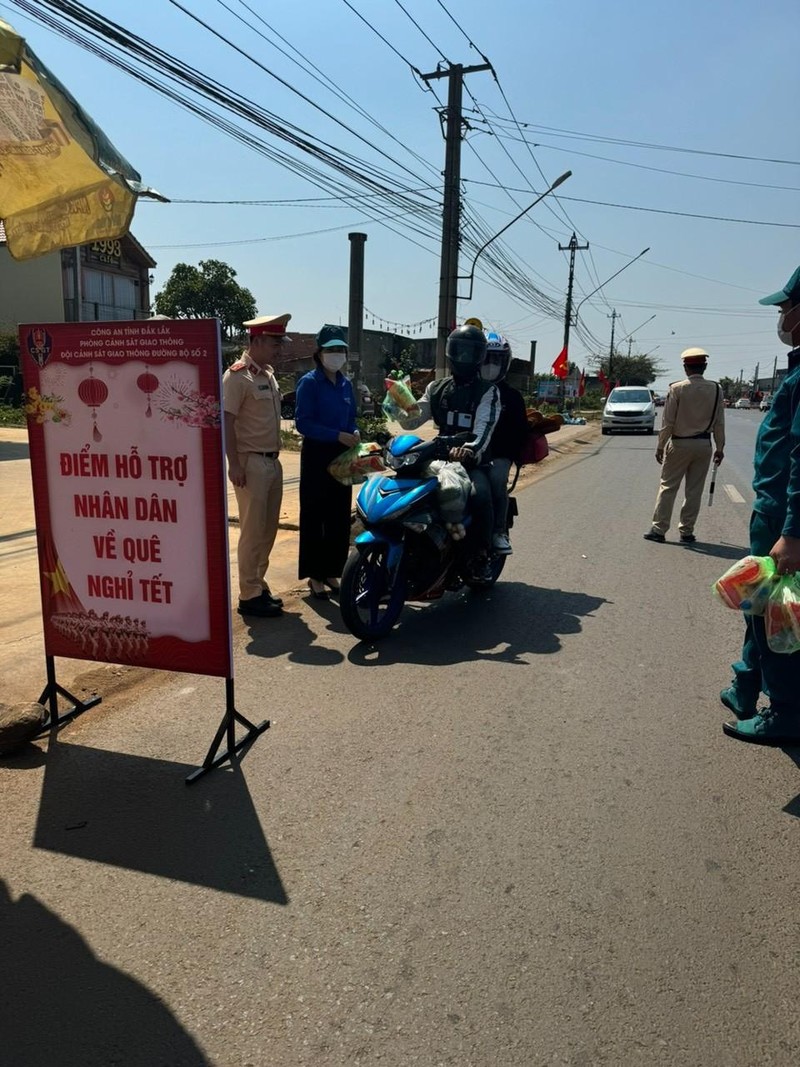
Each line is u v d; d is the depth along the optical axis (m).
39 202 3.24
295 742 3.60
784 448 3.40
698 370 7.97
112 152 2.91
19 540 7.32
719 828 2.96
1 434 17.62
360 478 5.51
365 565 4.95
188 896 2.54
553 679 4.43
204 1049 1.97
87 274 29.03
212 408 3.20
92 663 4.44
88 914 2.46
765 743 3.64
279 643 4.94
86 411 3.40
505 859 2.75
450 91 15.83
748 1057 1.96
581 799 3.15
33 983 2.18
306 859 2.74
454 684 4.32
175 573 3.41
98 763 3.39
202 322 3.13
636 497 11.85
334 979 2.20
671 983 2.19
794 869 2.72
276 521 5.44
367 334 44.66
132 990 2.16
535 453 6.14
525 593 6.29
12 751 3.43
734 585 3.38
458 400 5.74
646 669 4.61
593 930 2.40
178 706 3.96
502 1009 2.10
